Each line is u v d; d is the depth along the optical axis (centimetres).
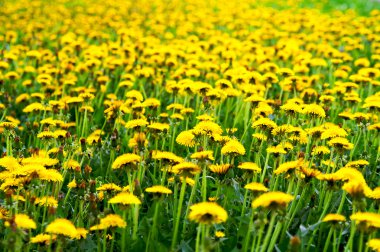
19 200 123
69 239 112
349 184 107
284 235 116
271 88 211
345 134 131
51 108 168
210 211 101
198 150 128
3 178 123
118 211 122
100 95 207
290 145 138
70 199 135
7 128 142
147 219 117
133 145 140
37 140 157
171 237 118
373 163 146
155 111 166
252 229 111
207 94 157
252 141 148
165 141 156
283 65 252
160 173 136
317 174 117
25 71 227
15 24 354
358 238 116
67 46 255
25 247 110
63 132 143
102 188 123
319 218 121
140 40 268
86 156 148
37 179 124
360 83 190
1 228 119
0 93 197
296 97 181
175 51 226
